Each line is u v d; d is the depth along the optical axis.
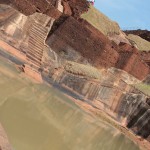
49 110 23.77
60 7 41.84
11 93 21.20
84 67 38.75
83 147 21.31
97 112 33.91
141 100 40.38
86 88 36.69
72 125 24.52
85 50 40.03
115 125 34.66
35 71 30.52
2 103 18.83
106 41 41.66
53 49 38.03
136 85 45.53
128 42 52.91
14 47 32.28
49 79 33.50
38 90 26.73
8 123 16.69
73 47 39.22
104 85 38.53
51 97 27.53
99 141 25.78
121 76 43.78
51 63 35.88
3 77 23.30
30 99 22.69
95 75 38.50
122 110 39.75
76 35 39.16
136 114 40.06
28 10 35.94
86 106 33.47
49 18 37.94
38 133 18.03
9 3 34.50
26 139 16.14
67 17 39.22
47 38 38.19
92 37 40.03
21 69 28.17
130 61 44.16
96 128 28.47
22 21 34.53
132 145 32.41
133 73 45.16
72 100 31.88
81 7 47.56
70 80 35.59
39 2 37.81
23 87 24.23
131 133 37.44
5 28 32.62
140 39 57.75
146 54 49.50
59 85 34.22
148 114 39.00
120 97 39.84
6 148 11.09
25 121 18.39
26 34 34.78
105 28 50.88
